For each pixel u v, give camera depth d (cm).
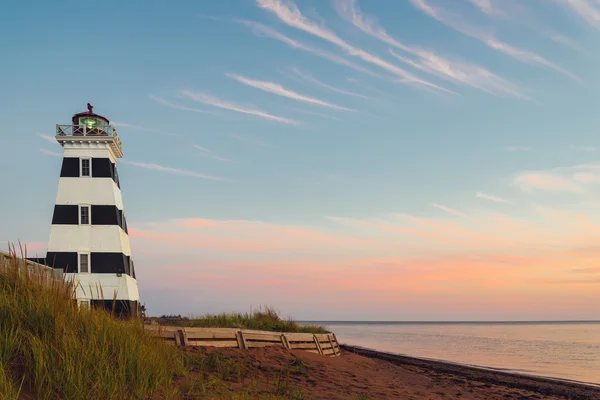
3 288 893
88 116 4044
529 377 2714
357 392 1316
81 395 715
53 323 860
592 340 9219
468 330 17950
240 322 2238
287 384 1146
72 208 3825
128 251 4081
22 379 709
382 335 12212
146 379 834
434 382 2031
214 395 901
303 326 2509
